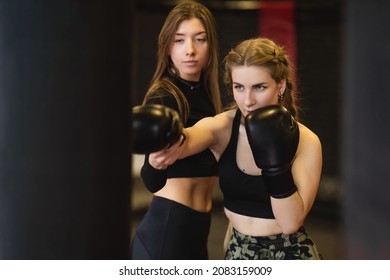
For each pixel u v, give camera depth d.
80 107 1.88
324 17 8.08
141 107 2.52
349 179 1.39
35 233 1.92
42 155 1.89
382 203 1.36
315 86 8.36
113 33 1.90
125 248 2.02
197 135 2.76
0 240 1.94
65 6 1.84
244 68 2.72
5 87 1.89
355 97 1.36
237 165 2.86
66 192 1.90
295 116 2.99
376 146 1.35
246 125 2.66
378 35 1.34
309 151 2.78
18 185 1.91
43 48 1.86
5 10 1.87
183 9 3.33
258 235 2.86
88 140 1.89
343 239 1.43
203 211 3.35
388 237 1.35
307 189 2.74
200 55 3.33
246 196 2.86
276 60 2.75
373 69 1.34
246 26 8.34
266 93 2.75
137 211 7.88
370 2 1.34
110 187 1.94
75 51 1.86
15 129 1.89
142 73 8.62
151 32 8.56
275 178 2.64
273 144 2.60
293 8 8.05
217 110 3.45
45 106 1.87
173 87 3.29
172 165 3.24
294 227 2.72
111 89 1.91
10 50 1.87
